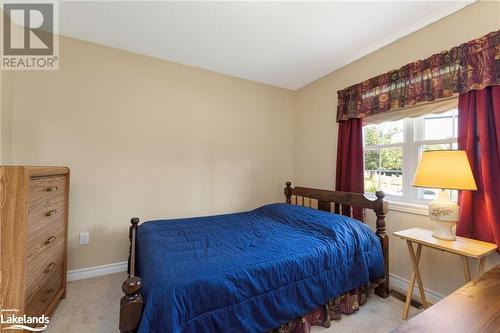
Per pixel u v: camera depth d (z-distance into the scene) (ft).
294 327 4.99
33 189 4.60
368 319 5.75
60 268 6.20
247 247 5.56
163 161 8.80
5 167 4.04
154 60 8.66
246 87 10.59
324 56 8.50
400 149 7.55
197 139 9.47
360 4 5.82
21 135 6.83
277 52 8.26
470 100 5.53
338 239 6.04
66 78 7.37
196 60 8.91
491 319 2.11
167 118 8.88
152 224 7.27
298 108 11.74
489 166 5.14
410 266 6.89
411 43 6.96
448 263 6.08
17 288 4.08
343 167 8.76
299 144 11.61
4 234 4.02
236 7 6.01
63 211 6.35
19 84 6.82
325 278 5.40
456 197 6.25
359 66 8.63
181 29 7.00
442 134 6.54
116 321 5.55
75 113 7.47
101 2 5.88
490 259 5.34
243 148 10.51
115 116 8.02
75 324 5.41
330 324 5.50
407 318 5.74
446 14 6.10
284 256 5.09
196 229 6.98
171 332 3.41
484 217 5.26
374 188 8.37
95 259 7.77
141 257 5.22
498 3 5.29
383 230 6.89
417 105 6.75
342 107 8.87
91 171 7.68
